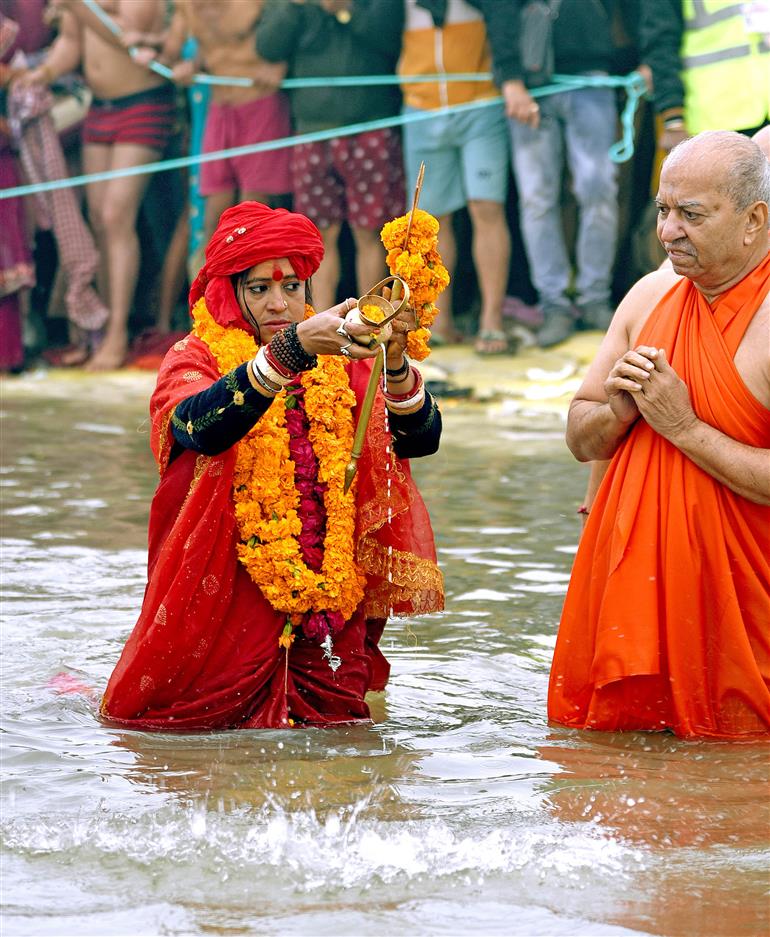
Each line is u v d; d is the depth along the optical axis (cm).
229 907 615
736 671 878
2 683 973
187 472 907
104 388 2505
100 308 2755
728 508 884
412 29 2408
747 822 721
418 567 935
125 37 2622
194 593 892
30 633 1090
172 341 2797
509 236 2492
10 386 2533
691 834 704
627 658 879
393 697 963
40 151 2669
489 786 774
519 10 2319
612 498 906
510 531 1421
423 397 918
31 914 607
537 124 2341
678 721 882
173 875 646
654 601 884
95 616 1138
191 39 2625
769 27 2105
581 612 916
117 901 621
